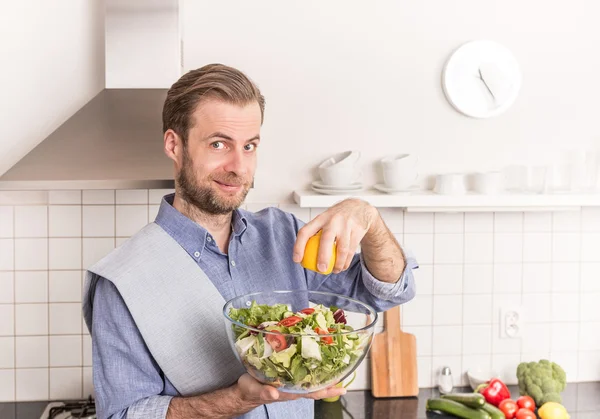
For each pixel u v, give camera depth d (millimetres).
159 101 1948
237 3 2209
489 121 2348
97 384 1237
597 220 2424
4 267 2215
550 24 2342
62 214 2219
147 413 1188
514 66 2311
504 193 2215
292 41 2244
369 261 1297
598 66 2377
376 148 2311
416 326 2387
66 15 2154
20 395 2256
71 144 1799
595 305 2449
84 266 2238
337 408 2215
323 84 2270
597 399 2311
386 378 2316
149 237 1287
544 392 2232
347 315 1181
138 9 1970
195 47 2209
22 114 2162
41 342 2250
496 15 2318
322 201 2082
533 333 2432
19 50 2141
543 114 2369
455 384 2416
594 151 2393
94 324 1241
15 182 1657
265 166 2277
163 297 1228
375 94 2293
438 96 2318
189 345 1228
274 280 1363
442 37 2301
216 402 1136
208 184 1229
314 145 2285
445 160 2344
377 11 2266
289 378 990
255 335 1001
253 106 1229
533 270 2414
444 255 2375
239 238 1354
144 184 1691
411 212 2346
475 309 2402
